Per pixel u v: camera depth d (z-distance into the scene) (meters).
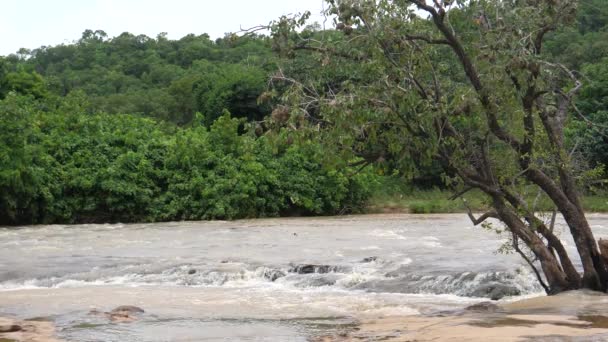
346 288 14.13
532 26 10.98
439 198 37.31
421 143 11.02
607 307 10.32
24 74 46.41
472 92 10.68
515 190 11.35
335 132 10.43
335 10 10.87
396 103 10.59
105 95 65.38
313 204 34.38
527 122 11.16
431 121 10.70
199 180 32.66
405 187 39.25
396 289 13.80
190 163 33.38
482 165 11.45
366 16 10.77
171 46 82.19
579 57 36.31
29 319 11.04
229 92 46.22
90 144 33.47
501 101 10.95
